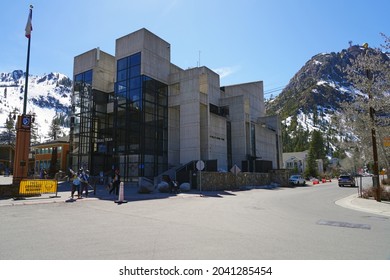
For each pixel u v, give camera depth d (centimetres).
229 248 620
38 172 5653
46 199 1630
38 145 5688
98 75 4072
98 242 661
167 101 3800
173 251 592
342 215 1207
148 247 621
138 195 2069
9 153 7169
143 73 3459
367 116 1919
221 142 4016
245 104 4778
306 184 5106
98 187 2828
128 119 3500
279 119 6025
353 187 3934
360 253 593
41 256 551
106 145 3988
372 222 1016
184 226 882
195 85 3603
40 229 812
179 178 2986
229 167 4306
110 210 1252
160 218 1041
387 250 616
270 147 5528
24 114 1823
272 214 1205
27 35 1938
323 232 813
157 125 3575
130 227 855
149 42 3603
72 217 1043
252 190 3108
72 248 607
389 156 2020
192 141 3531
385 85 1825
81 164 3950
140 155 3316
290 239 716
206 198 1995
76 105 4181
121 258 543
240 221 998
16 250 589
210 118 3831
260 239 711
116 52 3759
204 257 555
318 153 9819
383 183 3322
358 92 2022
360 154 2450
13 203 1411
